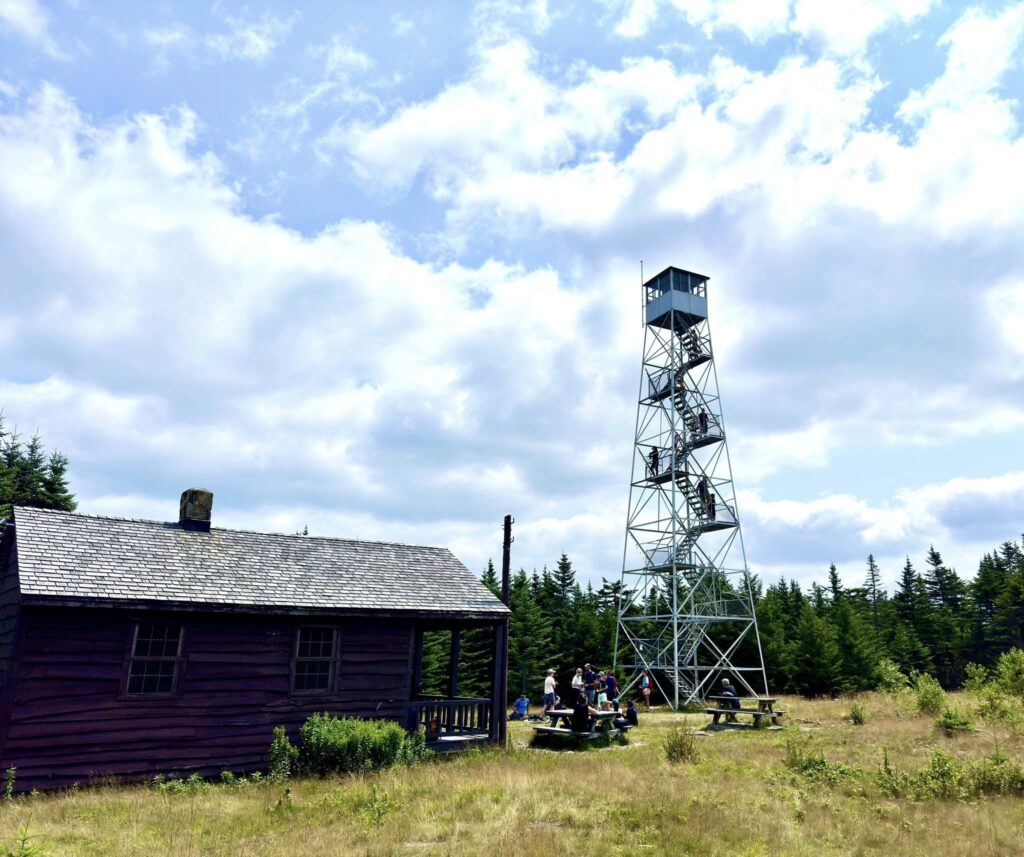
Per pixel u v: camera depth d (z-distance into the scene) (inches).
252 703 641.6
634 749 764.6
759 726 957.2
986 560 3508.9
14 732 530.0
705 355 1536.7
